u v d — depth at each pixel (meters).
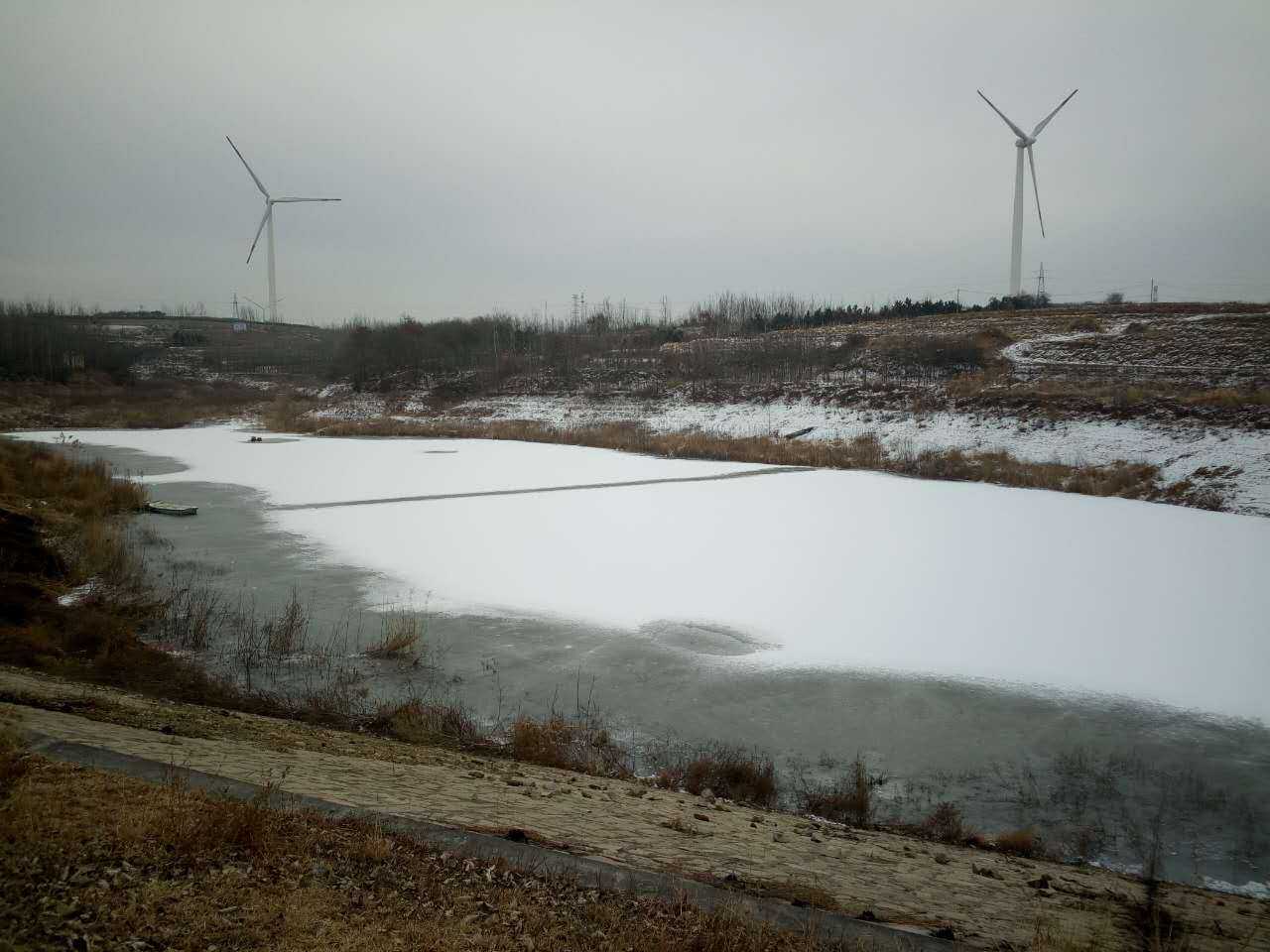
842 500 27.05
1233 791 8.97
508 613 14.88
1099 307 63.75
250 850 4.63
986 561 19.06
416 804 6.01
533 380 59.34
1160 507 26.34
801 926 4.46
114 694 9.45
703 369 55.06
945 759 9.74
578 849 5.39
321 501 25.98
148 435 48.91
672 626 14.33
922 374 47.41
